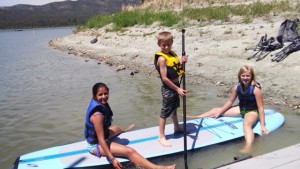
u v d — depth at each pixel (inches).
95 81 204.1
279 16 282.4
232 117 118.9
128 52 287.6
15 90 192.7
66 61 297.1
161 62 94.6
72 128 127.2
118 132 106.4
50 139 117.9
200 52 229.3
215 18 318.3
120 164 88.7
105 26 481.7
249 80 109.0
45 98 171.3
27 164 91.3
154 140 102.7
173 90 96.7
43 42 572.1
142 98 161.0
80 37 467.5
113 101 158.1
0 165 100.6
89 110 92.0
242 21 292.0
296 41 185.8
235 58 203.3
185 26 322.0
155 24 375.9
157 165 91.2
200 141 101.9
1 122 137.1
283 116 120.6
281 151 86.6
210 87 171.0
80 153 96.1
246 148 99.3
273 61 181.0
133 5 611.5
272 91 152.7
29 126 131.3
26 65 287.4
